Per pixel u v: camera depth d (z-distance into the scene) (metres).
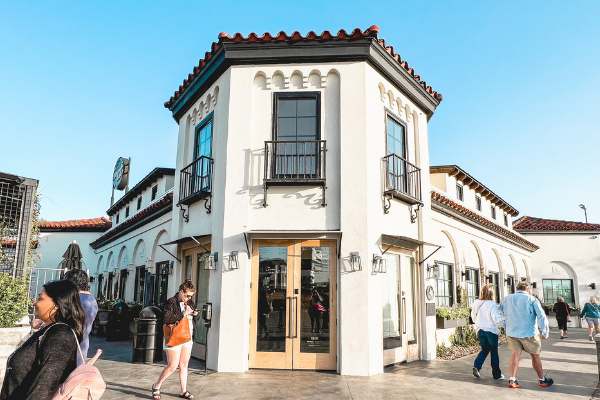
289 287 8.79
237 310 8.61
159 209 13.88
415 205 10.63
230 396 6.73
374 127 9.34
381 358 8.62
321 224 8.81
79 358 2.93
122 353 11.12
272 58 9.34
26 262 9.06
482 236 16.64
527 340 7.71
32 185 9.31
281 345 8.62
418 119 11.25
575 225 24.95
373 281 8.65
